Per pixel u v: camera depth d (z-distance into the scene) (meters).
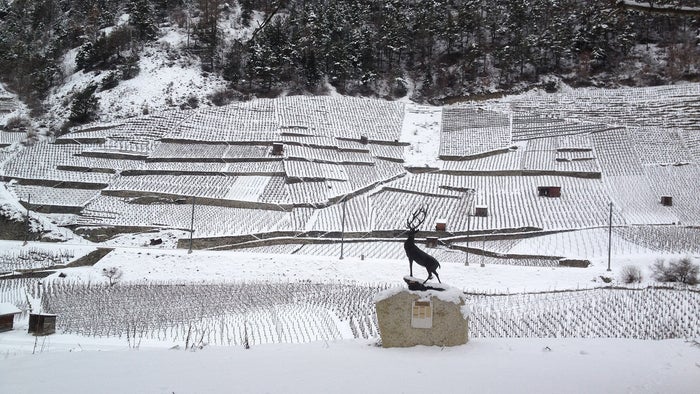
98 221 75.31
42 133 101.00
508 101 119.56
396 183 88.88
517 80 126.50
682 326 35.78
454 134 106.12
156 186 83.44
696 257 59.47
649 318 37.78
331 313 40.75
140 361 16.58
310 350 18.36
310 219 76.44
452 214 78.44
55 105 111.62
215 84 119.25
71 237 72.25
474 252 67.19
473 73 129.88
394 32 136.12
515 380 13.92
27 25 144.50
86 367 15.74
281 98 114.75
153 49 127.06
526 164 91.81
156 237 71.75
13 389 13.29
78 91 113.62
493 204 80.81
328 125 105.50
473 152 98.25
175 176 87.00
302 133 100.62
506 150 97.88
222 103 113.50
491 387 13.23
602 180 85.38
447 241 70.88
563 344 19.08
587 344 19.06
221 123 103.38
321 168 90.12
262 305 43.75
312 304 44.19
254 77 121.62
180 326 36.53
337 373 14.59
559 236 69.38
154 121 102.88
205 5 124.25
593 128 101.75
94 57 123.44
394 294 19.00
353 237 72.69
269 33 123.19
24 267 59.19
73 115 103.12
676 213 74.50
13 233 72.00
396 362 16.03
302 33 128.50
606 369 15.38
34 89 116.50
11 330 34.94
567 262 61.34
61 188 83.50
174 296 47.25
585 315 38.81
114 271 55.88
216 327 36.22
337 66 127.50
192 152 93.69
